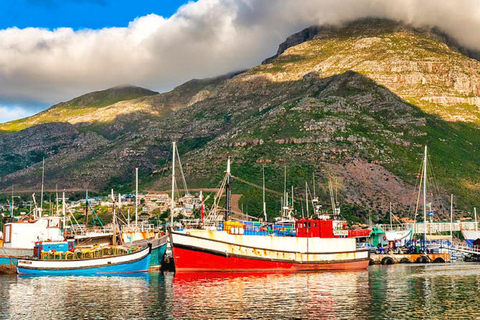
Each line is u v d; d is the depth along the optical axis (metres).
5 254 110.62
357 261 117.12
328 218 123.69
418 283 96.50
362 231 159.00
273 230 118.75
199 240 104.44
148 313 69.69
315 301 77.31
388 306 74.44
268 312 70.12
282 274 105.69
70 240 112.56
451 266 135.38
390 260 144.88
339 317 67.81
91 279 99.75
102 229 175.62
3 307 73.81
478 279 103.25
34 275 105.94
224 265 105.69
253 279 98.25
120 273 108.44
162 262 118.19
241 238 106.94
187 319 66.56
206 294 82.19
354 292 85.00
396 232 170.00
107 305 74.50
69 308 72.88
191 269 104.75
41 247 109.38
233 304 74.88
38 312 70.88
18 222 117.06
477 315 69.19
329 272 111.19
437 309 72.62
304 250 111.81
